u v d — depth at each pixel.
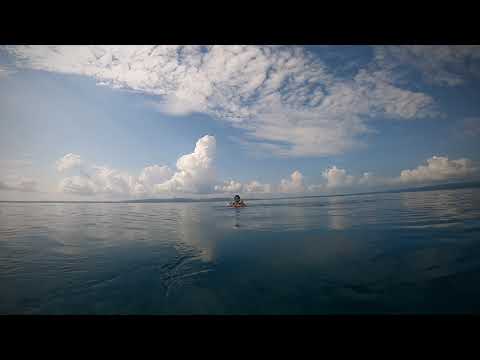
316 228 6.57
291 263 3.90
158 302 2.78
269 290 3.01
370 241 5.00
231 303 2.74
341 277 3.32
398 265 3.65
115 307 2.69
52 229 6.99
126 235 6.16
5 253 4.57
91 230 6.83
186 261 4.09
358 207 10.71
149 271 3.66
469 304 2.60
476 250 4.14
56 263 4.02
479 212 7.51
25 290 3.08
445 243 4.61
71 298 2.89
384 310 2.54
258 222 7.92
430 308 2.56
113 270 3.70
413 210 8.70
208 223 7.98
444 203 9.93
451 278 3.15
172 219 9.02
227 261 4.05
